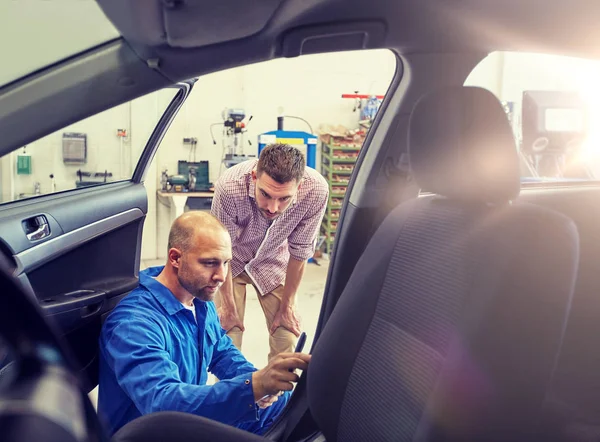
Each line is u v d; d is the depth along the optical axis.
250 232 2.43
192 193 5.43
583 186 2.04
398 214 1.36
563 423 1.66
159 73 1.17
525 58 6.07
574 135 2.66
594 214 1.88
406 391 1.17
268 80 6.14
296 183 2.10
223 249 1.65
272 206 2.12
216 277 1.65
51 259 1.67
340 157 5.82
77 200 1.79
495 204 1.14
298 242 2.49
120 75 1.14
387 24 1.32
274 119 6.22
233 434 1.26
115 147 5.29
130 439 1.17
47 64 1.11
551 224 1.05
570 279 1.04
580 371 1.86
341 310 1.38
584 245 1.87
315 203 2.39
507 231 1.07
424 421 1.07
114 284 1.99
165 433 1.21
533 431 1.07
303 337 1.61
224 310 2.52
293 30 1.24
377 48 1.44
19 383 0.40
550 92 2.68
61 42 1.13
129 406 1.62
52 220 1.66
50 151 5.16
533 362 1.04
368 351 1.31
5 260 1.40
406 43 1.43
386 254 1.33
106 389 1.62
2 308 0.39
